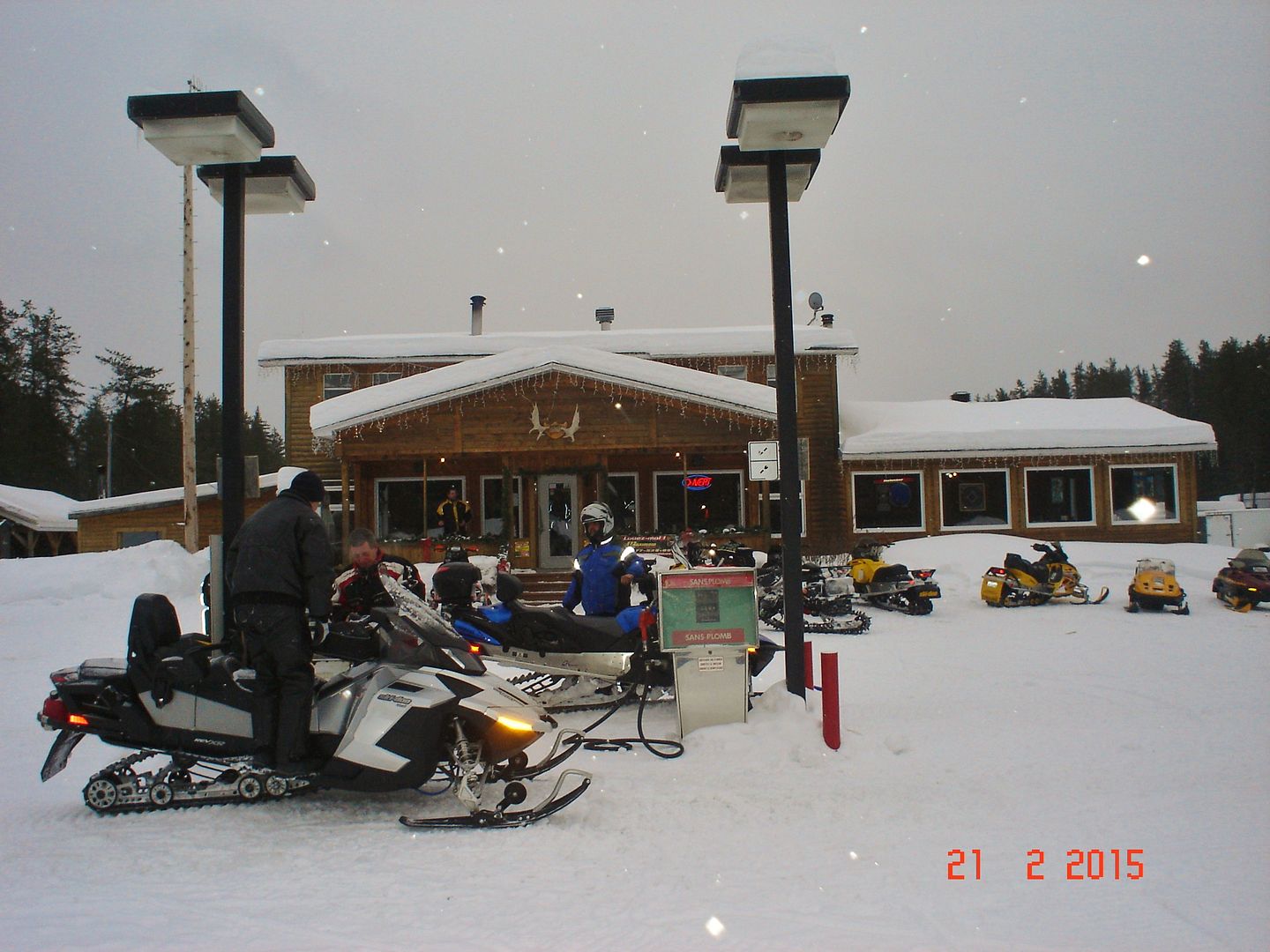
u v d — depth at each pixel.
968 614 15.60
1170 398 82.12
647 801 5.31
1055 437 24.48
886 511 25.06
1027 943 3.50
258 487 7.14
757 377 26.17
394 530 22.34
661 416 19.97
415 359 25.94
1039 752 6.36
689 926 3.62
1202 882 4.11
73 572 17.45
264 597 4.87
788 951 3.41
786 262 7.38
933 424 26.16
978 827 4.89
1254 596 15.02
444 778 5.74
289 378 26.22
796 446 7.27
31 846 4.57
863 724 7.13
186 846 4.57
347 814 5.12
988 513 25.03
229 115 6.86
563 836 4.73
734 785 5.62
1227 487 65.56
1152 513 24.92
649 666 7.36
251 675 5.14
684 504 20.81
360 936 3.52
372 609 5.40
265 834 4.77
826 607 13.95
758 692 8.27
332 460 25.89
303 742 4.93
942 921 3.70
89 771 6.12
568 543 21.19
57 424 63.03
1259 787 5.56
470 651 5.40
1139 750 6.41
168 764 5.52
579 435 19.97
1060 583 16.28
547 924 3.64
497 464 22.27
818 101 6.91
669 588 6.88
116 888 4.02
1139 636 12.39
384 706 5.03
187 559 18.94
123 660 5.43
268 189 7.68
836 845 4.61
